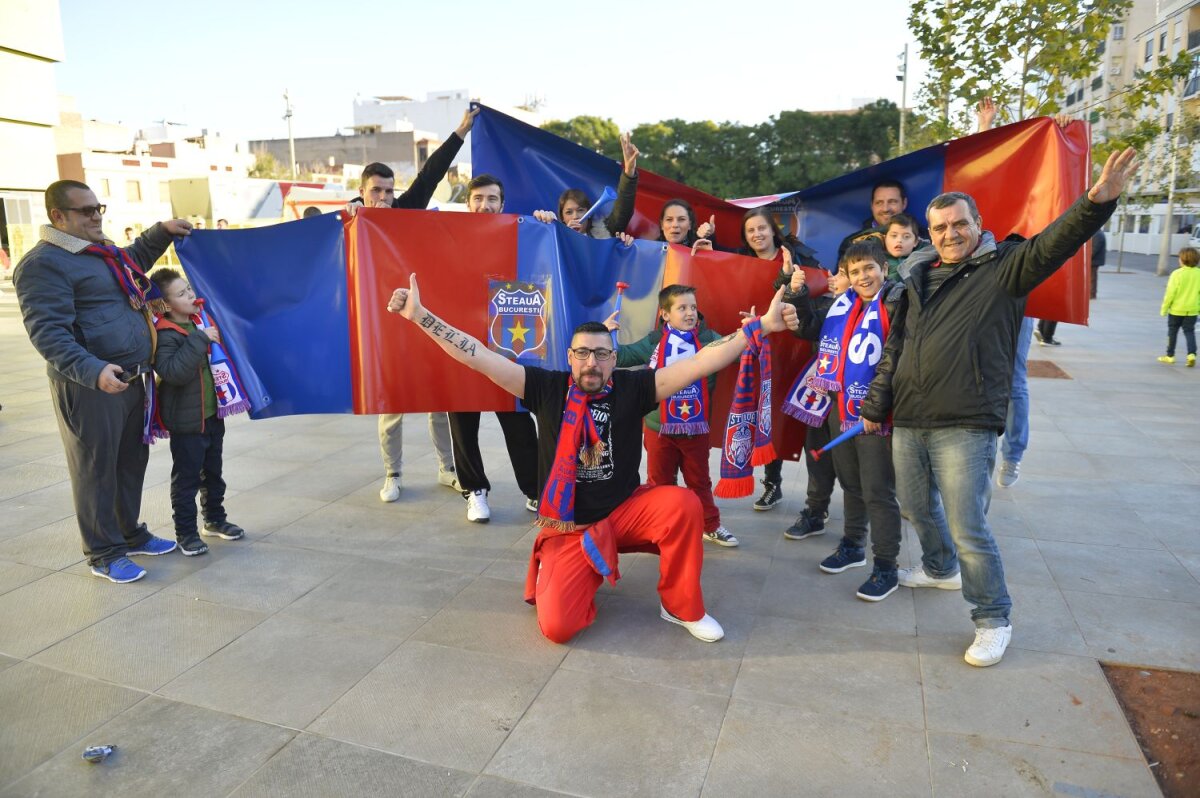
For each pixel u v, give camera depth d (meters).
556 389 3.62
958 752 2.78
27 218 32.25
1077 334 13.90
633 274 4.91
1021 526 4.88
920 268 3.54
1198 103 26.67
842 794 2.59
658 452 4.54
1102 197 2.78
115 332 4.08
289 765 2.76
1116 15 7.81
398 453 5.51
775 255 5.00
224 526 4.82
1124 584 4.06
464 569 4.39
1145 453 6.48
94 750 2.79
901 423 3.55
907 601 3.96
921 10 8.38
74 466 4.14
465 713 3.05
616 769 2.72
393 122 84.12
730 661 3.41
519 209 5.91
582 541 3.55
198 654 3.49
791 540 4.79
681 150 39.50
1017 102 8.70
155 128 63.56
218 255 4.57
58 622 3.77
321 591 4.12
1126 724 2.91
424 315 3.38
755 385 4.10
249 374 4.66
